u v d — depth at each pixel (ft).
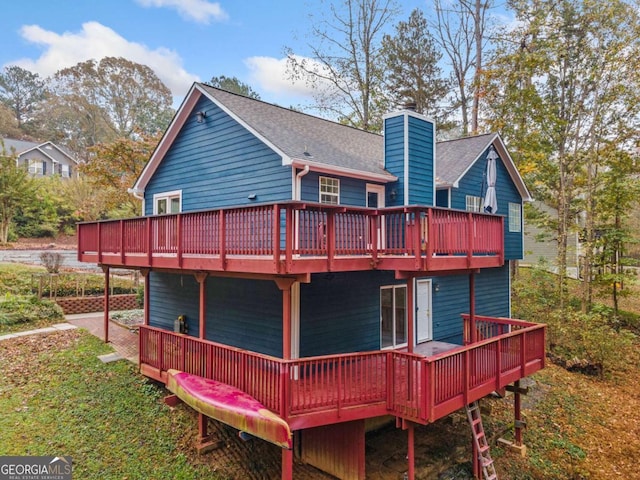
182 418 27.81
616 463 31.73
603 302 78.59
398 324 37.88
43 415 26.30
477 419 27.07
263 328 30.81
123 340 39.83
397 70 83.92
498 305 52.21
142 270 33.63
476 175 46.42
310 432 27.12
